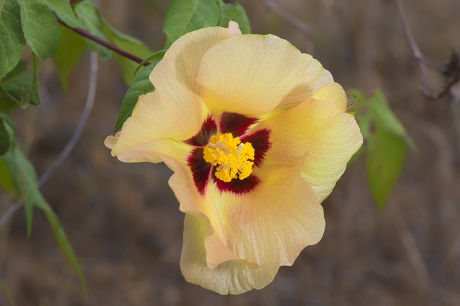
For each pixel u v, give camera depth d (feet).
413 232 25.27
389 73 26.73
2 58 5.99
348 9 18.49
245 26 6.86
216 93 5.83
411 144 9.98
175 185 5.41
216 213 6.29
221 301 22.72
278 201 6.16
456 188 26.05
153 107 5.28
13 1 6.06
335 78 22.04
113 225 24.84
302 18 24.13
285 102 6.05
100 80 25.20
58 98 25.52
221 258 5.58
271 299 21.85
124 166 25.77
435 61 28.37
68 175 25.21
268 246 6.07
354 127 6.05
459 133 25.35
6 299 21.65
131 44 8.36
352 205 22.02
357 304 22.52
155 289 23.25
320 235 5.98
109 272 23.49
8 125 7.59
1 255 17.25
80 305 22.39
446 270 24.49
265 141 6.46
